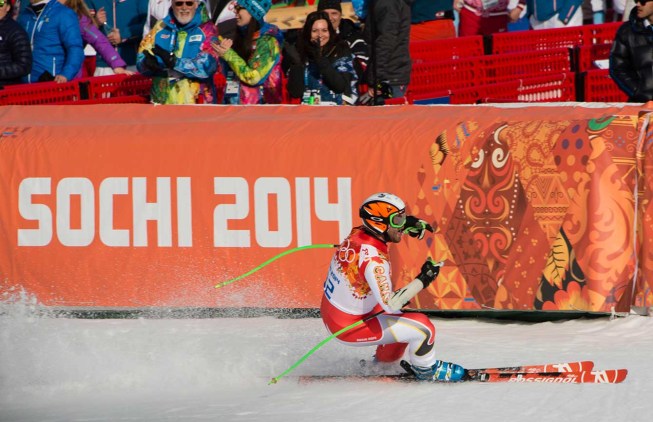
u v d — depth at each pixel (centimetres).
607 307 2842
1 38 4128
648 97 3972
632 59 4009
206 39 3753
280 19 4597
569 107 3228
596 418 1862
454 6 5256
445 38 4941
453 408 1969
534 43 4994
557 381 2194
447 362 2391
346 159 3059
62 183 3178
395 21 3844
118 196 3159
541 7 5150
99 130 3228
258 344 2714
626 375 2198
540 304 2897
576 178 2866
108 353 2625
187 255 3136
